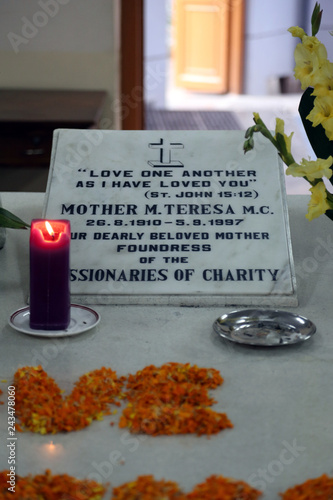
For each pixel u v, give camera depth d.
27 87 2.85
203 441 0.77
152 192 1.23
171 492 0.64
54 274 0.98
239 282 1.13
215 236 1.18
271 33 5.95
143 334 1.02
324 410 0.83
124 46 2.98
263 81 6.11
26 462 0.73
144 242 1.17
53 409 0.80
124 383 0.88
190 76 6.31
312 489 0.64
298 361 0.94
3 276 1.22
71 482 0.66
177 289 1.12
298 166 0.87
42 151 2.34
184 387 0.83
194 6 6.07
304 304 1.13
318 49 0.87
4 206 1.55
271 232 1.18
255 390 0.87
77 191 1.24
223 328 1.01
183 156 1.28
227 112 5.48
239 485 0.65
